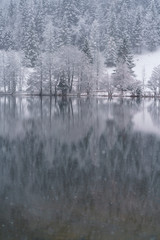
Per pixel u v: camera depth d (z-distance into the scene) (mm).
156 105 55344
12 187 10586
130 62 103188
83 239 7086
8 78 89125
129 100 72250
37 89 86688
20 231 7438
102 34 140750
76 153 15836
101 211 8555
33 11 164875
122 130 23750
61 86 82938
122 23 142500
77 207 8812
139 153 15961
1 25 165875
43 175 12055
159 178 11703
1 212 8500
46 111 39344
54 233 7340
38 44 123375
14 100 65250
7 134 21297
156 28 137625
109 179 11586
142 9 168375
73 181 11273
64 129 23812
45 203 9148
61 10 171500
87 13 174250
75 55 83438
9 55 92312
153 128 24953
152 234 7324
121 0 176500
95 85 89000
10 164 13633
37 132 22234
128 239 7102
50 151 16234
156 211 8578
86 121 29125
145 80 101000
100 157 15047
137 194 9945
